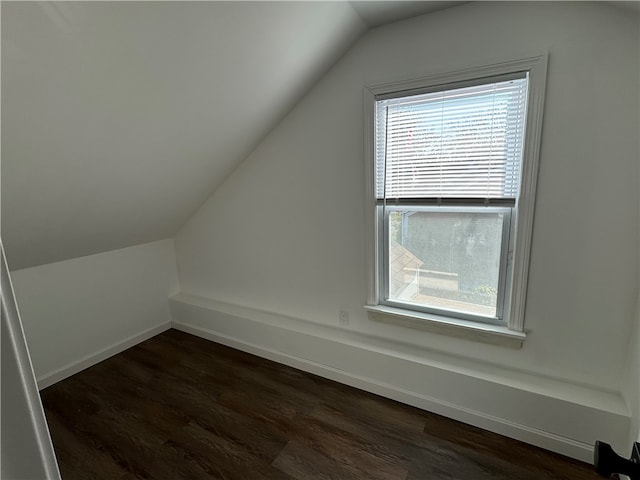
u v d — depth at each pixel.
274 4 1.39
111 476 1.68
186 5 1.21
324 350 2.40
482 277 1.94
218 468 1.71
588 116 1.50
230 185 2.76
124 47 1.25
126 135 1.68
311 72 2.01
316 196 2.36
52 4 0.98
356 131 2.09
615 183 1.50
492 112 1.70
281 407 2.14
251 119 2.14
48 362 2.44
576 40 1.46
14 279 2.25
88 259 2.62
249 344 2.81
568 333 1.73
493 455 1.73
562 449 1.70
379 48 1.90
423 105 1.86
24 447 0.33
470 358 2.04
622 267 1.55
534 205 1.67
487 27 1.62
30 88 1.18
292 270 2.63
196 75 1.56
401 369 2.10
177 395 2.29
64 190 1.78
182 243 3.25
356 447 1.82
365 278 2.29
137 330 3.04
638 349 1.46
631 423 1.51
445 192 1.89
